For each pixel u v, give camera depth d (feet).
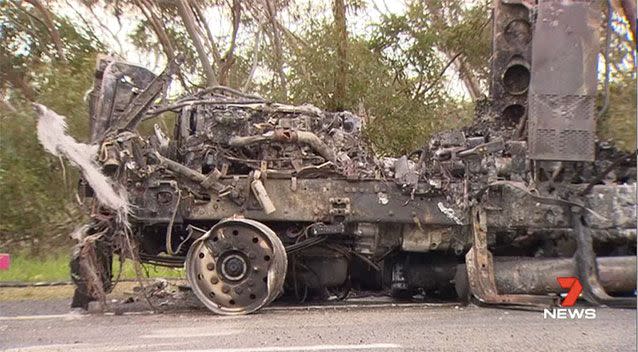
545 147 24.41
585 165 25.62
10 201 48.67
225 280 23.65
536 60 24.68
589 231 24.93
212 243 23.73
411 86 57.36
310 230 25.70
